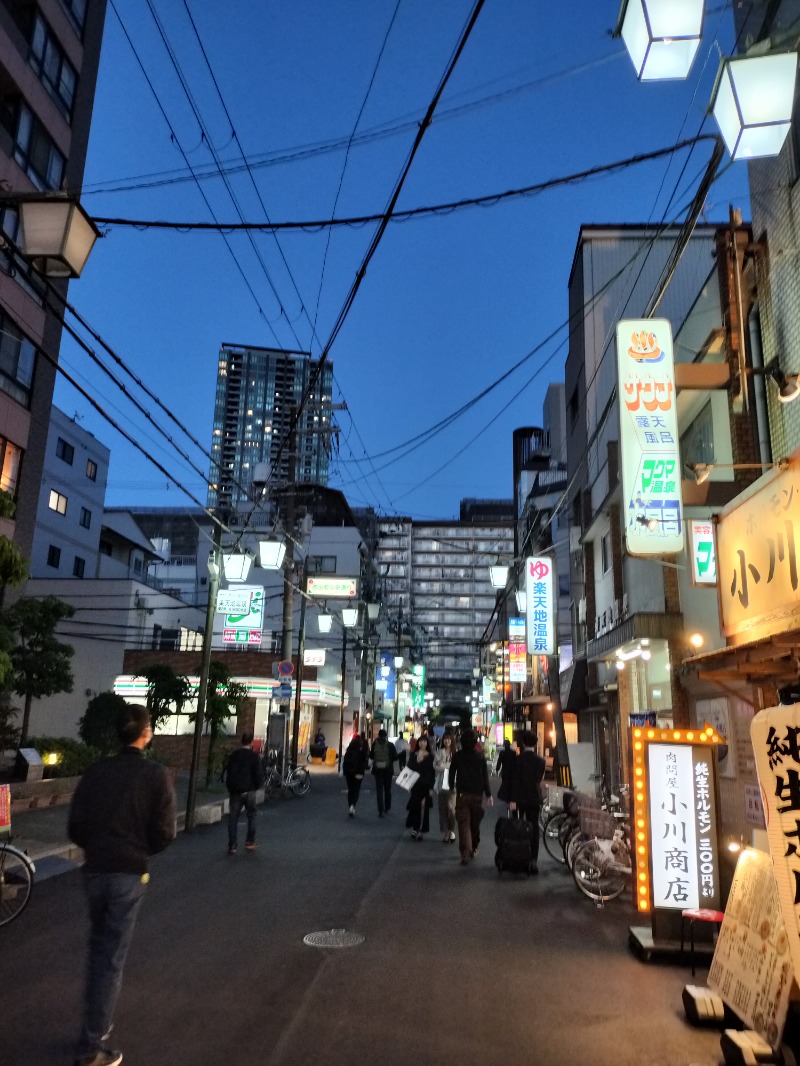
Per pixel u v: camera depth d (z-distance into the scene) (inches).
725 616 348.5
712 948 253.8
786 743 172.2
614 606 814.5
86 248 280.4
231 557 746.2
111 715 908.6
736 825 382.6
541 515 1469.0
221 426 4539.9
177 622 1627.7
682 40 176.2
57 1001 204.1
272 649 1686.8
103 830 170.7
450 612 4778.5
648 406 421.4
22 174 801.6
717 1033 195.3
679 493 411.5
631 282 993.5
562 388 1675.7
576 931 295.9
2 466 796.6
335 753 1612.9
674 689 580.1
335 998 211.6
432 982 228.5
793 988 172.2
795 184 389.7
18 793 571.8
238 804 460.8
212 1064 167.9
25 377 830.5
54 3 852.0
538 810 432.1
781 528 288.4
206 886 360.2
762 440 431.2
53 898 331.0
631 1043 187.9
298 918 301.6
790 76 190.9
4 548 322.7
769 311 427.2
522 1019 201.5
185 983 220.4
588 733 1074.1
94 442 1715.1
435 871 418.3
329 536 2020.2
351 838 537.3
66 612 748.0
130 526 1903.3
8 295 788.0
